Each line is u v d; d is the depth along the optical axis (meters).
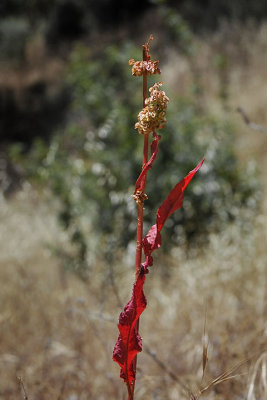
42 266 4.46
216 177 4.53
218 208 4.51
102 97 4.77
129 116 4.51
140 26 15.91
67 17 19.19
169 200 1.06
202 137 4.79
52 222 5.61
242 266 3.50
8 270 4.35
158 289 3.51
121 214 4.50
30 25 22.16
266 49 10.16
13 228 5.68
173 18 6.56
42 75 16.45
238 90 8.78
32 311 3.23
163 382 2.18
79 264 4.21
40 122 13.86
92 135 4.75
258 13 12.32
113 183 4.53
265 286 3.11
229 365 2.12
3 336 2.87
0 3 23.73
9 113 14.32
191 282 3.43
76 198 4.61
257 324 2.51
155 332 2.81
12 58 18.88
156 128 1.01
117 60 4.77
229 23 12.27
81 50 5.04
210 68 9.81
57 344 2.66
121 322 1.03
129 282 3.56
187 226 4.46
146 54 1.04
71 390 2.27
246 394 1.93
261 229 4.38
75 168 4.67
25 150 13.05
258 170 4.72
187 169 4.46
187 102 4.91
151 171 4.46
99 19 18.28
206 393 1.98
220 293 3.13
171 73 10.18
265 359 1.96
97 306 3.08
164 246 4.28
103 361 2.52
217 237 4.05
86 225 4.91
